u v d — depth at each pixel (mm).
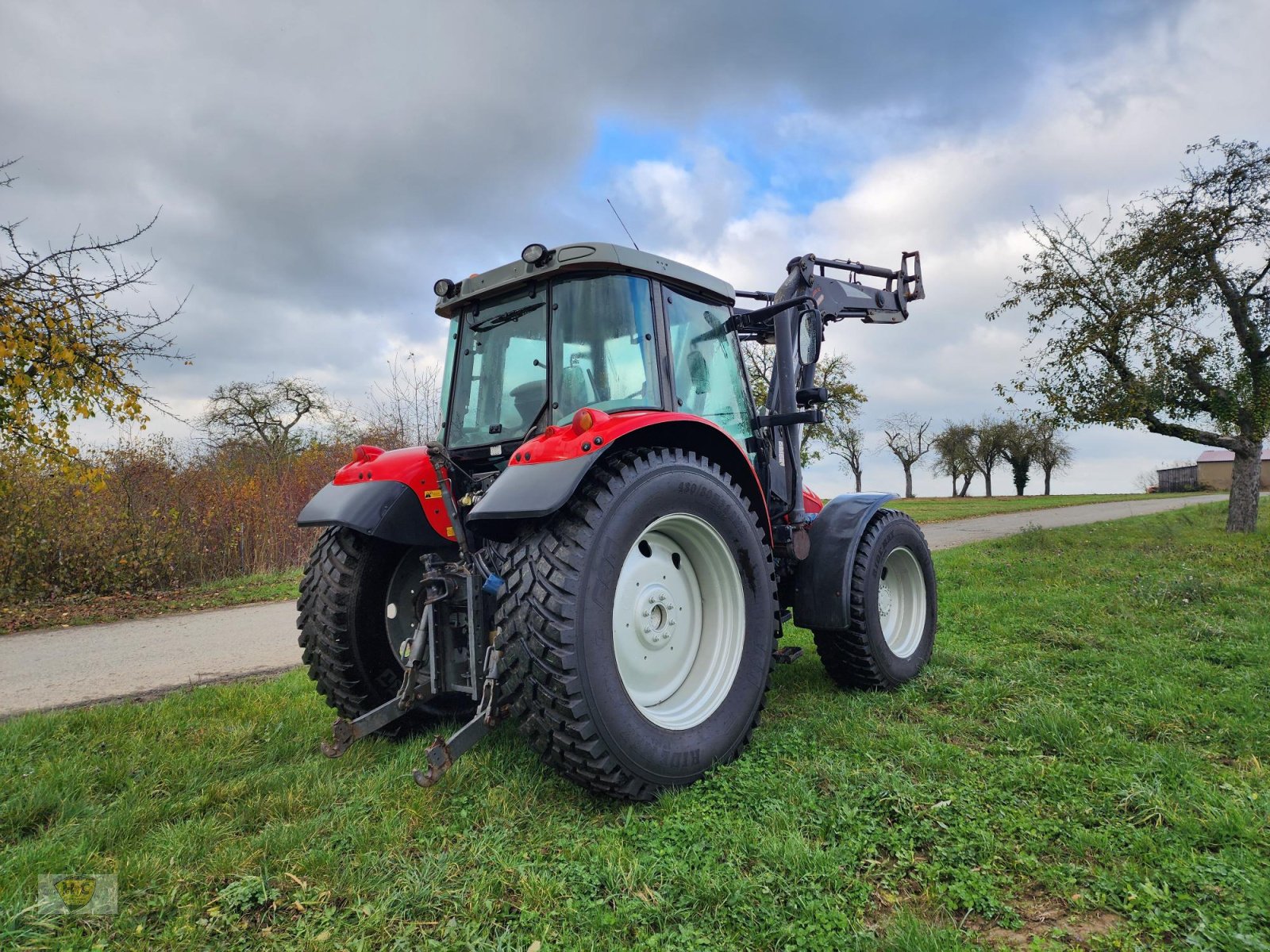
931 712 3650
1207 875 1999
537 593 2557
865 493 4324
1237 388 12289
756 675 3176
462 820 2529
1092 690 3781
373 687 3453
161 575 10773
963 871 2074
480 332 3611
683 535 3127
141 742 3473
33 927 1932
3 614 8617
